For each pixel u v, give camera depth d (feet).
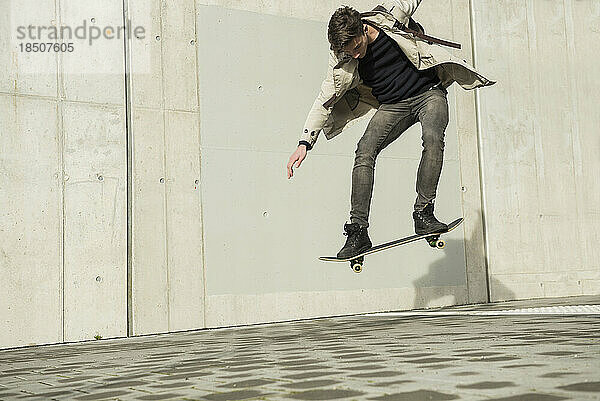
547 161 27.55
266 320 20.81
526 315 17.15
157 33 20.16
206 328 19.97
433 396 5.71
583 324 13.19
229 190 20.65
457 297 24.62
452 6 25.98
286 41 21.99
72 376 9.27
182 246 19.89
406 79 12.10
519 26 27.53
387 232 23.15
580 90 28.84
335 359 9.21
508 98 26.84
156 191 19.71
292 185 21.59
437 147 12.09
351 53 11.76
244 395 6.37
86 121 18.99
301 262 21.52
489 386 6.05
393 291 23.11
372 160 12.46
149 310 19.31
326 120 12.76
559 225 27.55
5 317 17.57
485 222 25.68
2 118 17.95
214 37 20.90
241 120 21.02
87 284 18.62
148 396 6.70
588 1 29.60
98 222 18.92
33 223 18.08
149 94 19.89
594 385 5.78
